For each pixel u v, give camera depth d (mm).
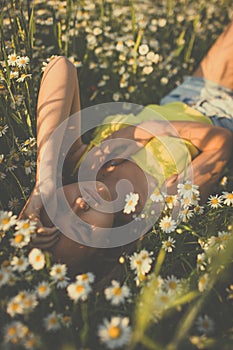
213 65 1266
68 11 1314
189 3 1794
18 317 851
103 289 934
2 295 864
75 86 1054
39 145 980
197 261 879
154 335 820
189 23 1691
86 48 1459
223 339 817
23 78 1086
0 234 896
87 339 834
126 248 985
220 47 1262
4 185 1033
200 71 1291
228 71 1250
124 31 1554
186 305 884
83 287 811
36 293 842
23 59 1104
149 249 967
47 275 846
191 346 833
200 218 998
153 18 1703
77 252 932
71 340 817
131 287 877
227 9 1783
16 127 1114
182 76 1519
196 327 861
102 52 1467
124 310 867
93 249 946
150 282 826
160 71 1479
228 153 1097
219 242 908
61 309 869
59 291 884
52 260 914
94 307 869
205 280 834
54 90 1019
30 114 1111
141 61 1380
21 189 998
